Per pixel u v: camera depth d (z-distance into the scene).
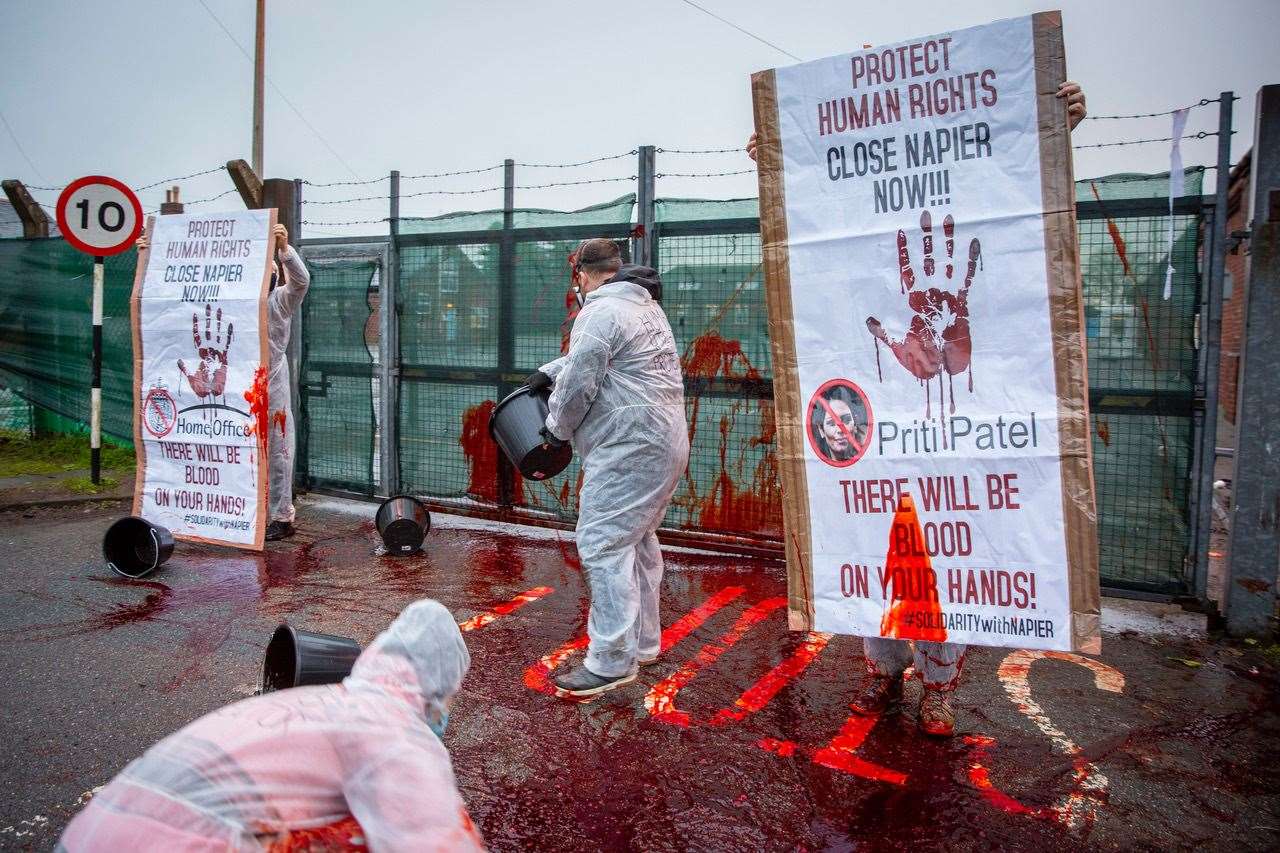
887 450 3.28
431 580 5.51
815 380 3.38
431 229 6.84
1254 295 4.36
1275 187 4.29
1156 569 4.96
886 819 2.98
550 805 3.07
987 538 3.16
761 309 5.70
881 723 3.66
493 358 6.68
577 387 3.75
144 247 6.37
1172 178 4.14
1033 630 3.11
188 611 4.91
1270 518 4.45
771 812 3.03
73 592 5.20
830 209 3.33
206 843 1.50
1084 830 2.92
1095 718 3.70
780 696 3.92
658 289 4.05
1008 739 3.52
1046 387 3.07
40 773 3.21
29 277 9.88
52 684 3.95
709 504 6.04
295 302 6.28
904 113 3.21
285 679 3.16
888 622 3.30
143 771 1.58
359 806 1.60
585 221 6.17
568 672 4.04
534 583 5.47
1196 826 2.95
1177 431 4.85
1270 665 4.23
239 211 6.00
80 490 7.62
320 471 7.75
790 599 3.45
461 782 3.20
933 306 3.20
